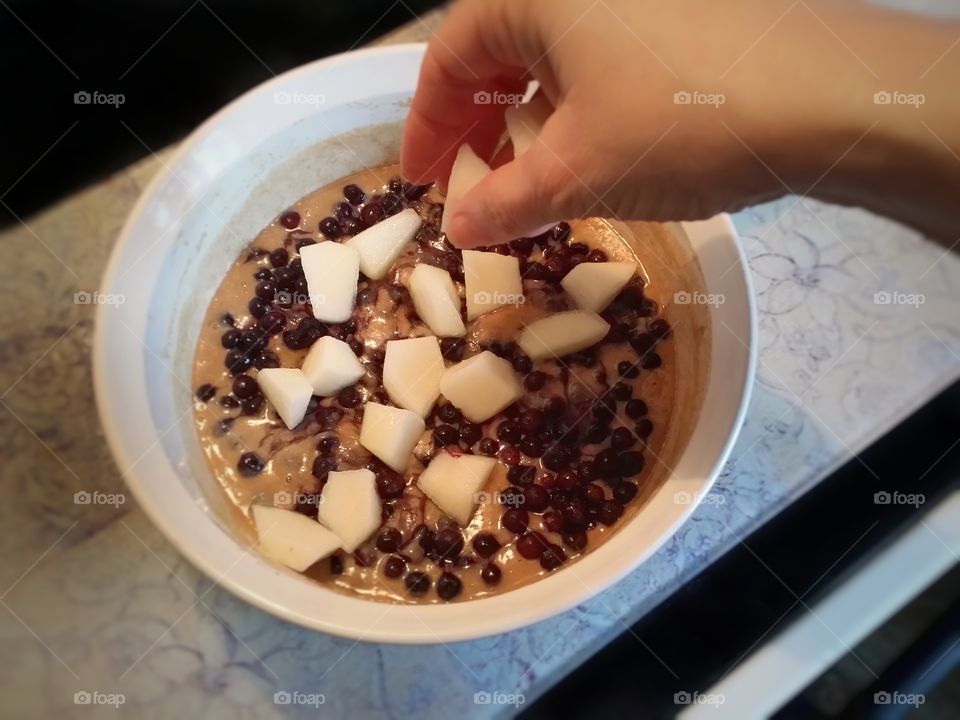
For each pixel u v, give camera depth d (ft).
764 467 0.98
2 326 1.04
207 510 0.81
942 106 0.61
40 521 0.94
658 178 0.72
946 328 1.06
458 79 0.89
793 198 1.13
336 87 0.98
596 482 0.92
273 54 1.12
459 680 0.87
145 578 0.91
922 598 0.94
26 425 0.99
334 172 1.07
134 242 0.87
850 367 1.03
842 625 0.86
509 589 0.86
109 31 0.98
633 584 0.91
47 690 0.86
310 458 0.92
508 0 0.75
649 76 0.67
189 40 1.04
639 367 0.97
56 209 1.10
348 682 0.87
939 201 0.67
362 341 0.98
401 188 1.08
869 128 0.63
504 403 0.93
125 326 0.83
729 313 0.86
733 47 0.65
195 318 0.98
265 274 1.02
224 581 0.71
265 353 0.97
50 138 1.05
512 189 0.76
